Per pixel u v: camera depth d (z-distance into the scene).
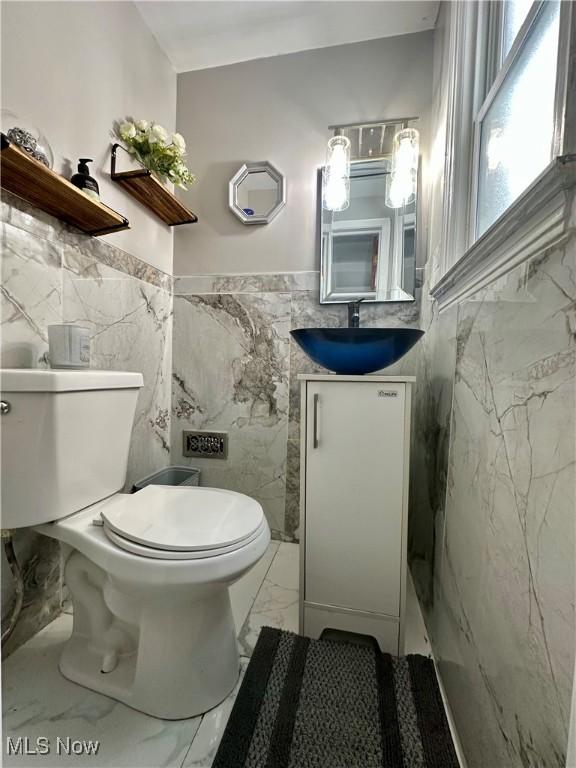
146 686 0.78
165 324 1.62
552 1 0.62
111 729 0.75
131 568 0.70
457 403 0.85
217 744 0.72
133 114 1.36
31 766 0.68
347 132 1.51
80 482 0.88
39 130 0.97
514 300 0.55
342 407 0.97
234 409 1.63
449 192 1.07
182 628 0.78
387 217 1.47
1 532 0.84
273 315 1.58
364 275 1.49
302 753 0.70
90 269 1.17
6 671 0.87
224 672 0.83
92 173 1.17
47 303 1.00
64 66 1.04
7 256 0.88
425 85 1.44
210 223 1.64
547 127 0.63
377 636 0.97
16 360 0.91
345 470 0.97
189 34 1.48
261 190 1.59
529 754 0.46
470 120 1.02
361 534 0.97
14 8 0.89
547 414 0.45
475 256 0.71
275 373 1.59
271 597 1.19
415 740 0.73
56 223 1.03
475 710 0.65
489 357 0.65
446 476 0.93
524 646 0.49
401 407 0.93
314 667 0.91
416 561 1.28
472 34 1.00
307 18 1.40
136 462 1.44
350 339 0.96
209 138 1.63
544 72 0.65
